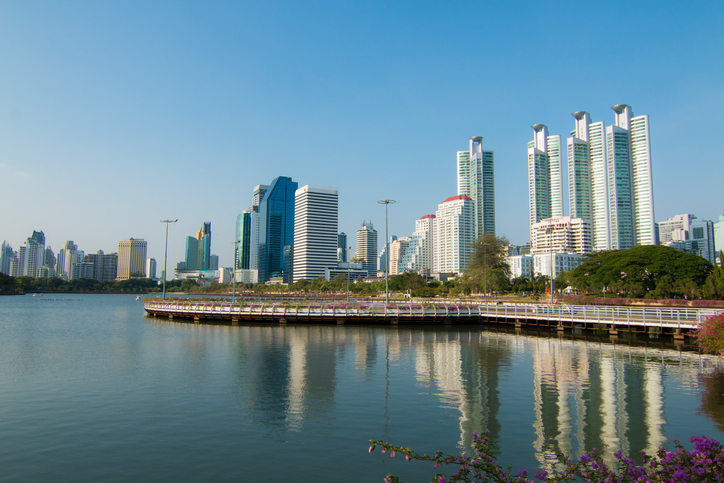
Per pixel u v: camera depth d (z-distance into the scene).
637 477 8.62
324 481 13.71
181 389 25.06
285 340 46.59
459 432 17.95
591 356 36.28
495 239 137.12
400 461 15.10
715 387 25.44
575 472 9.40
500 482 8.84
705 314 46.09
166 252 91.56
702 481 7.89
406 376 28.42
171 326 63.31
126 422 19.25
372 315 63.06
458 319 63.16
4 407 21.56
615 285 104.06
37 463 15.09
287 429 18.31
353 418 19.73
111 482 13.70
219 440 17.14
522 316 57.78
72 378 28.08
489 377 28.14
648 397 23.27
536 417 19.91
